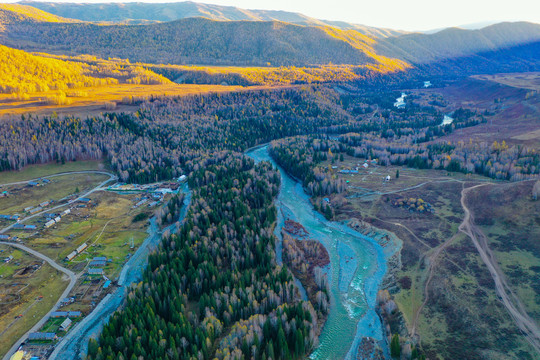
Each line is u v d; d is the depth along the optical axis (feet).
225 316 314.35
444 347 287.89
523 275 354.33
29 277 381.81
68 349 294.05
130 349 271.28
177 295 331.77
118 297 354.95
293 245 446.19
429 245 426.92
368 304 356.38
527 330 293.23
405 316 325.42
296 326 301.43
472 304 326.65
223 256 405.39
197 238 422.00
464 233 442.50
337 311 347.77
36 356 286.46
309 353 299.79
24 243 448.65
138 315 295.69
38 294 355.97
